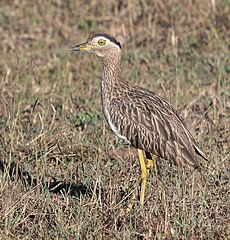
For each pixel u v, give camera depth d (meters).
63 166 19.72
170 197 17.14
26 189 17.95
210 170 18.77
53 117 21.75
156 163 18.56
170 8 30.66
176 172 18.67
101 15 31.61
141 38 29.53
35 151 19.89
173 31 28.45
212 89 25.05
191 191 16.75
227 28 29.41
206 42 28.55
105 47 18.31
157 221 15.96
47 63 27.94
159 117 17.19
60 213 16.42
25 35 30.52
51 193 18.00
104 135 21.09
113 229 16.12
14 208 16.69
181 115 22.45
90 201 17.03
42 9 32.12
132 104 17.48
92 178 18.48
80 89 25.44
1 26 31.17
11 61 28.11
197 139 20.47
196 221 16.20
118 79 18.17
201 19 29.81
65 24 31.14
